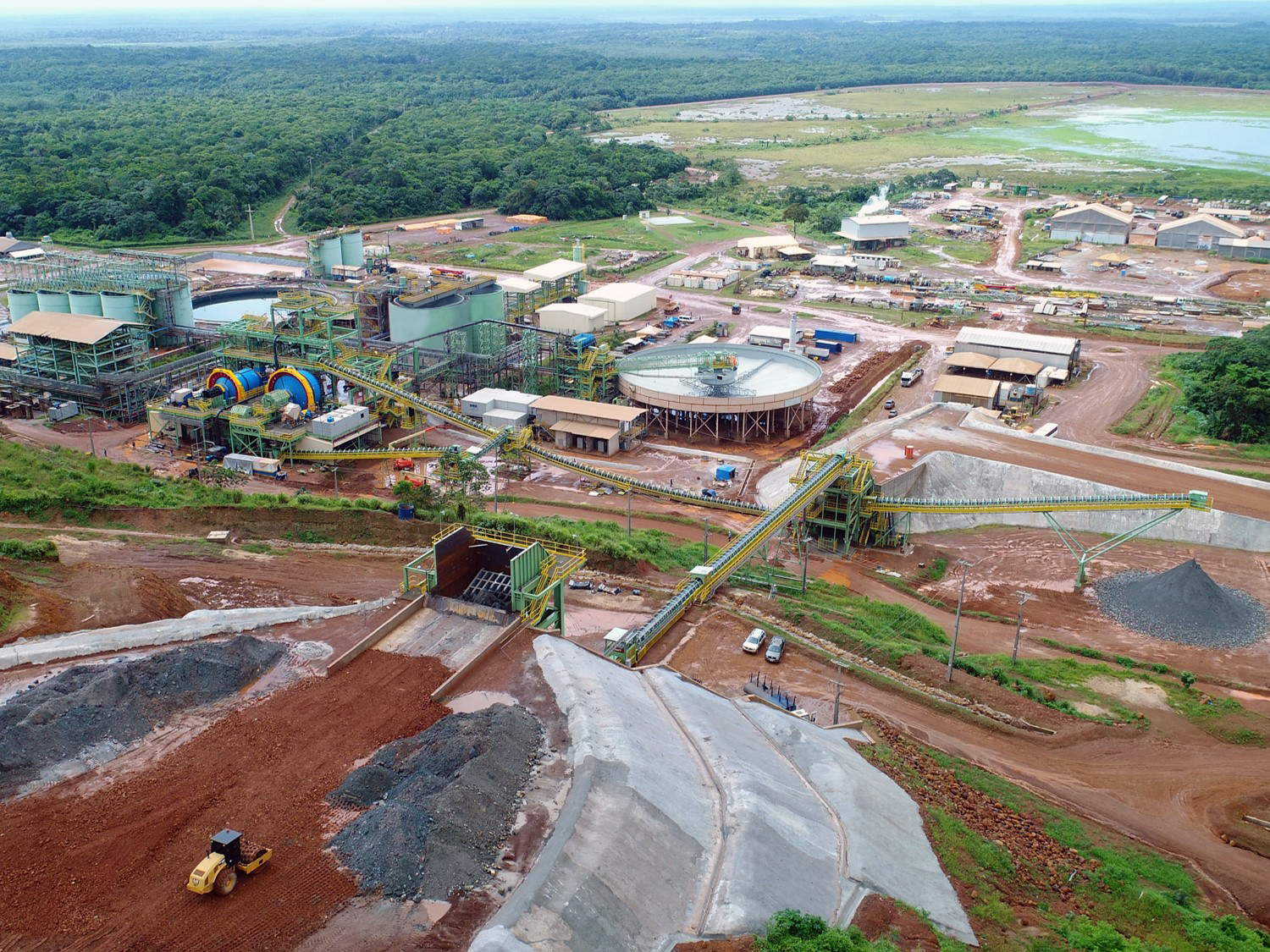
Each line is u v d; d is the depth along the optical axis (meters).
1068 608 126.25
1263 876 79.31
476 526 125.44
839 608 121.06
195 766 67.50
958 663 107.69
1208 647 115.50
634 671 88.44
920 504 140.25
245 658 79.38
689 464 173.25
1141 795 88.69
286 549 119.12
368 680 78.50
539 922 54.28
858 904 63.94
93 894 56.16
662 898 60.00
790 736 84.88
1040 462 159.62
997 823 80.94
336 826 62.00
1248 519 139.00
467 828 60.75
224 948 52.75
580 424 180.12
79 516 124.19
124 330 191.00
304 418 166.00
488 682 78.62
